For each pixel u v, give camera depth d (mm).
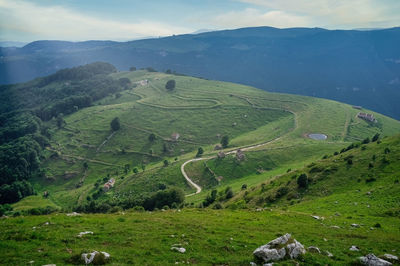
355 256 26188
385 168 72562
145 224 34250
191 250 25516
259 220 41688
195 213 46906
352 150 98562
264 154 175000
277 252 23312
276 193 80062
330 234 34656
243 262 22812
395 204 50344
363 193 61500
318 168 86562
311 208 58344
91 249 23516
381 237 34031
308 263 22844
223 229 34469
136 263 21500
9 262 20406
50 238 26031
